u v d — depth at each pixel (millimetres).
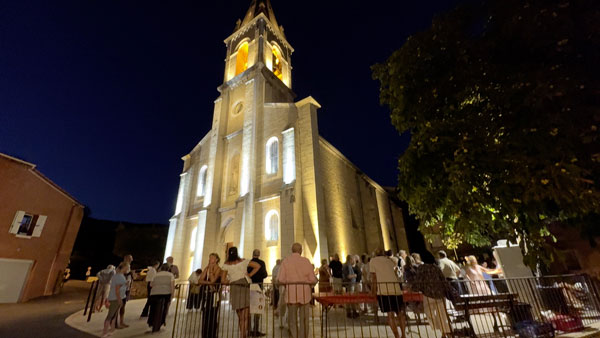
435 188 5543
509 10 4578
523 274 7398
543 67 4145
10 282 15094
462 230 4730
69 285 23969
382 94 6547
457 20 5254
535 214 4137
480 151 4297
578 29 4035
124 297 7797
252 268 6602
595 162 3938
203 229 19125
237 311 6008
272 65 27141
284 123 18953
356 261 11555
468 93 4727
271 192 17375
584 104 3951
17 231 15633
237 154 21484
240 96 23766
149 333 7078
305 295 5164
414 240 30859
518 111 4195
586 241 6461
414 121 5867
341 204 19812
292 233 14727
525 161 3924
